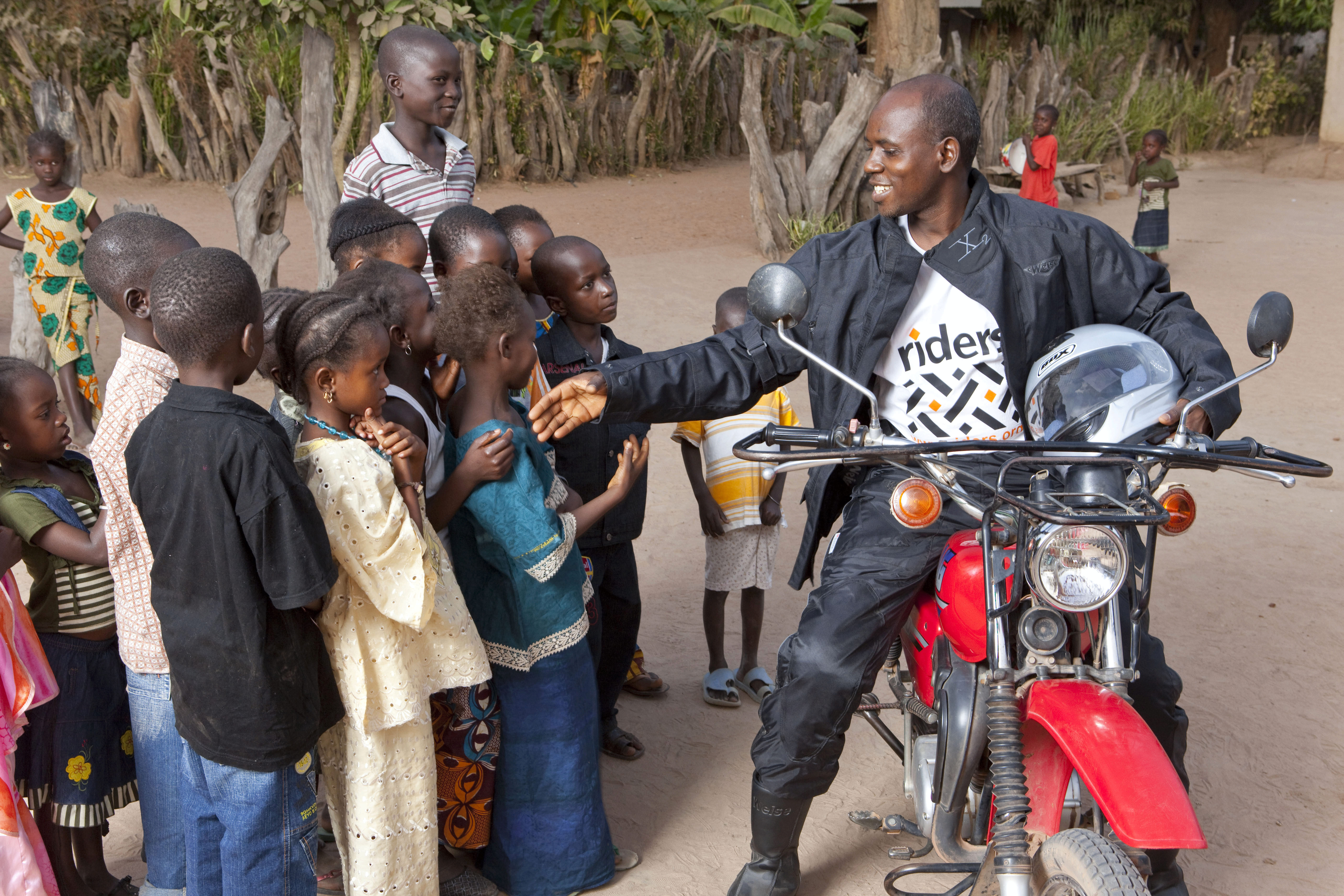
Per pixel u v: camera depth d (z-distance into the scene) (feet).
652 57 61.31
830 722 8.43
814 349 8.85
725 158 65.10
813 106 41.34
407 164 14.48
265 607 7.15
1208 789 11.00
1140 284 8.89
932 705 8.59
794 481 20.29
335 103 28.66
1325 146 63.36
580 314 10.61
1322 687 12.91
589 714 9.24
